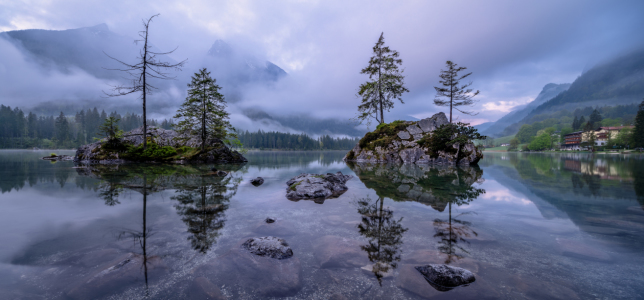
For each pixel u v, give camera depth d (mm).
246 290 2740
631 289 2752
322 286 2861
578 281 2926
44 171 13203
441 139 26938
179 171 14414
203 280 2885
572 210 6203
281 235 4434
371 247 3900
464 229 4773
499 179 12414
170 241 3980
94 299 2475
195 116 25281
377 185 10438
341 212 6027
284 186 10062
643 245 3949
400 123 32062
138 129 28203
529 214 5832
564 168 19500
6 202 6242
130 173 12766
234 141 28406
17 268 3000
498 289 2768
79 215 5238
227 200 7070
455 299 2619
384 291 2773
